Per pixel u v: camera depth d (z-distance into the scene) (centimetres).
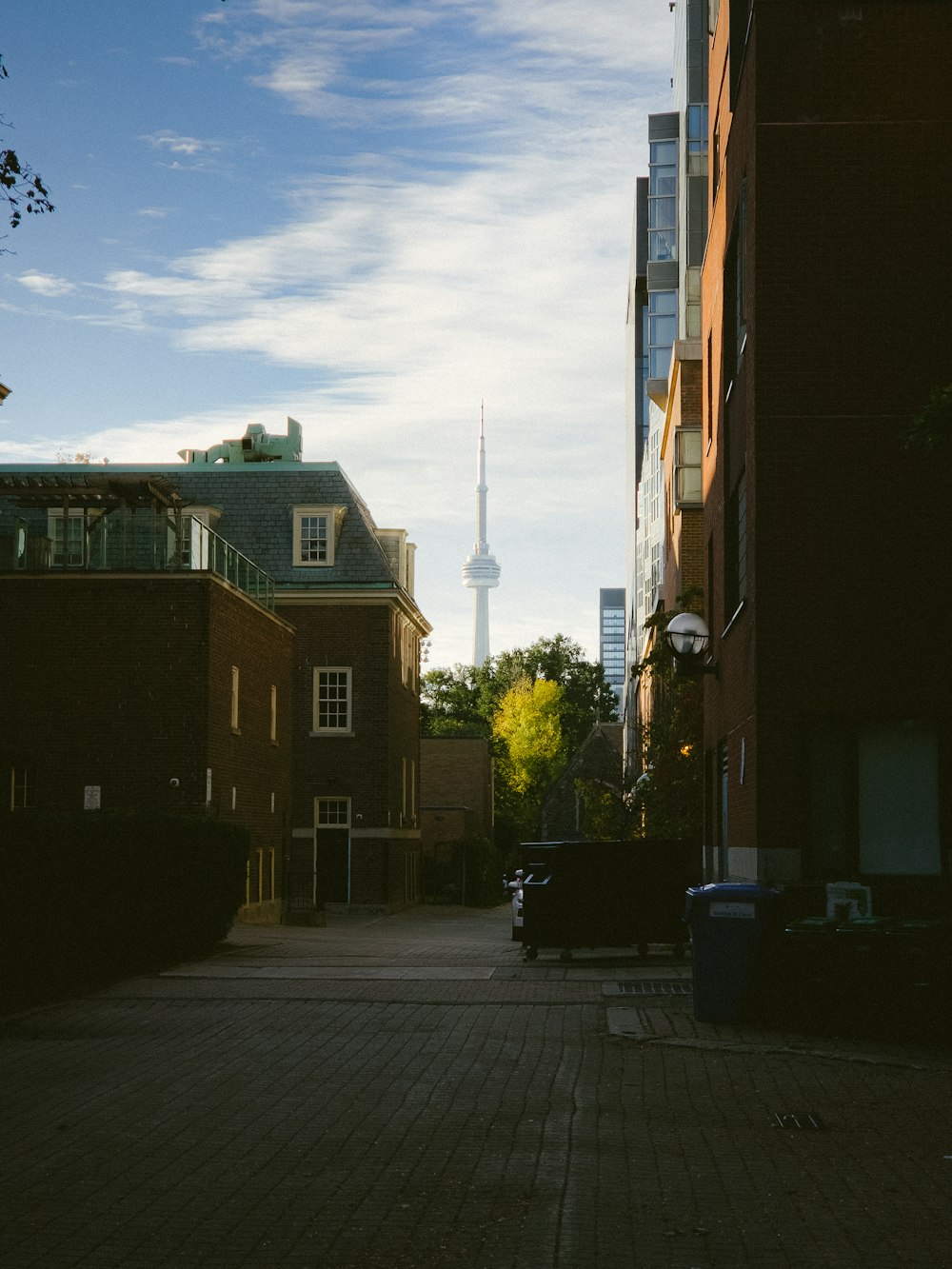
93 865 1784
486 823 7706
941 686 1644
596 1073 1127
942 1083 1095
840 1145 872
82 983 1755
